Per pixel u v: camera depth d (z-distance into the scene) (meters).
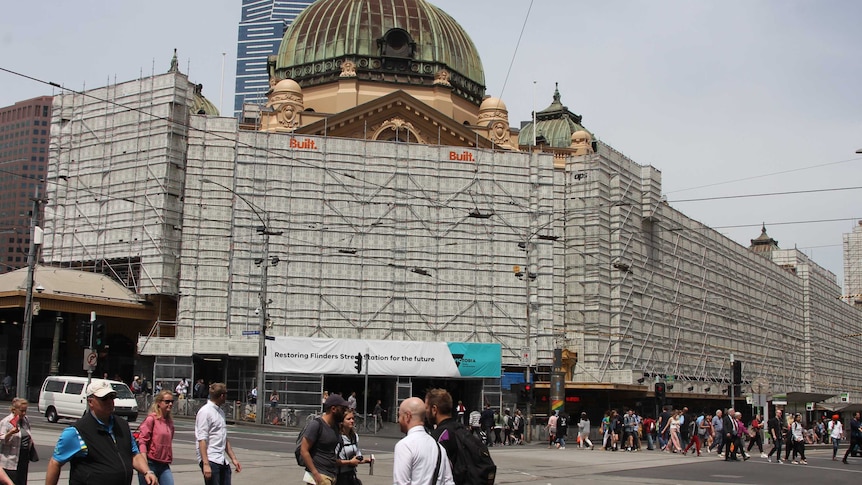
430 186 69.00
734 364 55.59
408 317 67.25
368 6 82.44
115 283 68.25
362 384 68.38
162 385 63.00
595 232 74.25
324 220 66.94
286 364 60.44
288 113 73.69
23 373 47.34
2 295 61.53
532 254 70.25
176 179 68.81
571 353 70.94
